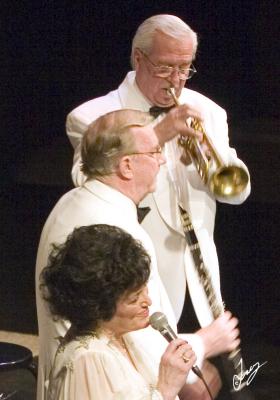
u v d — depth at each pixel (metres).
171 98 10.96
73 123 11.22
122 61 20.50
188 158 11.10
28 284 18.06
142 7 20.06
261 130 20.25
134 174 8.89
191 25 20.25
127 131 8.89
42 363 8.76
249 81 20.61
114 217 8.69
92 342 6.81
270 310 17.20
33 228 18.33
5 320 17.56
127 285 6.77
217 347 8.37
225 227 17.55
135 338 7.70
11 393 14.61
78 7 20.25
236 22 20.23
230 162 10.83
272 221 17.36
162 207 11.15
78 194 8.92
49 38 20.50
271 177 18.28
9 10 20.22
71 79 20.72
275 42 20.33
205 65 20.61
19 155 20.33
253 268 17.38
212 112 11.52
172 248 11.20
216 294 11.20
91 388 6.64
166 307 8.87
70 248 6.82
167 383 6.91
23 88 20.55
